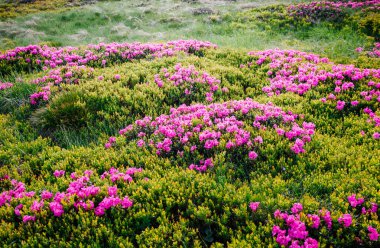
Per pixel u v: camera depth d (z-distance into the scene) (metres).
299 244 4.36
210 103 9.20
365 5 18.88
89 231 4.78
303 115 7.95
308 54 12.95
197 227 5.02
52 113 8.38
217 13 23.94
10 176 6.32
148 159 6.64
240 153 6.62
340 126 7.54
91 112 8.73
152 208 5.23
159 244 4.63
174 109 8.64
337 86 9.14
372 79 9.38
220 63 12.59
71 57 12.95
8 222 5.12
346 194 5.21
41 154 7.07
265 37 17.20
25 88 10.05
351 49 13.94
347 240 4.42
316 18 18.47
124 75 10.90
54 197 5.36
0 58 12.71
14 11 30.27
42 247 4.52
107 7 29.36
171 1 30.91
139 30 20.92
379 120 7.44
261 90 10.19
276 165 6.38
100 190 5.51
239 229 4.71
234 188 5.54
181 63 12.02
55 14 27.11
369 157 6.30
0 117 8.88
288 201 4.98
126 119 8.55
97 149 7.24
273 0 26.17
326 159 6.27
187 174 5.94
